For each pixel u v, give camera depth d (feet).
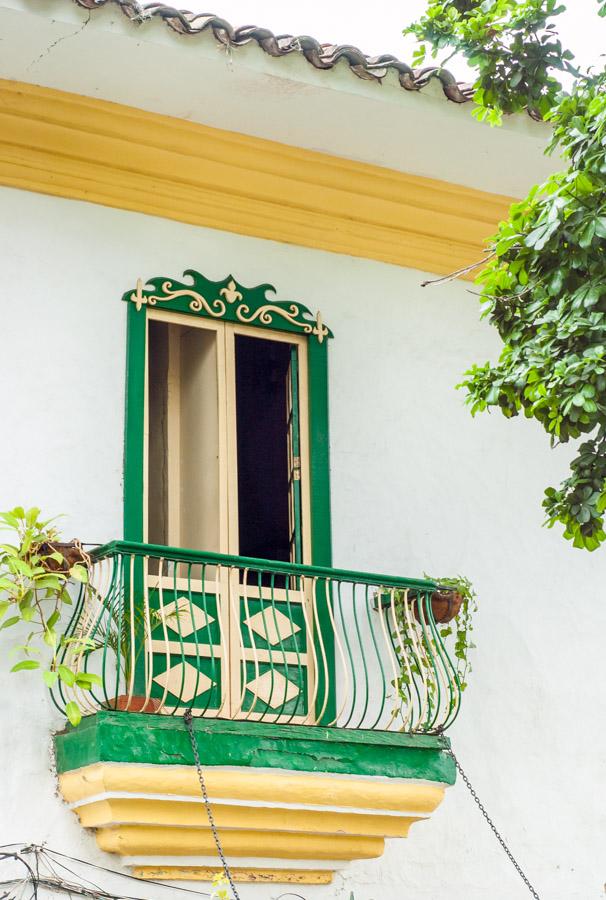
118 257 28.19
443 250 31.68
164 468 28.73
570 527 23.12
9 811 24.02
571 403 21.74
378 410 30.01
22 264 27.27
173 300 28.37
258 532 28.48
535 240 22.40
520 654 29.81
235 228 29.55
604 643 30.86
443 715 28.45
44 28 25.41
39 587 24.12
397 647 28.17
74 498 26.40
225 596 27.22
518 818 28.53
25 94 27.07
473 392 23.68
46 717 24.75
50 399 26.76
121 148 28.22
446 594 27.81
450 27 24.34
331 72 27.35
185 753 23.65
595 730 30.07
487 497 30.63
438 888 27.30
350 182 30.25
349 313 30.32
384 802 25.31
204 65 26.63
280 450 28.99
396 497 29.58
